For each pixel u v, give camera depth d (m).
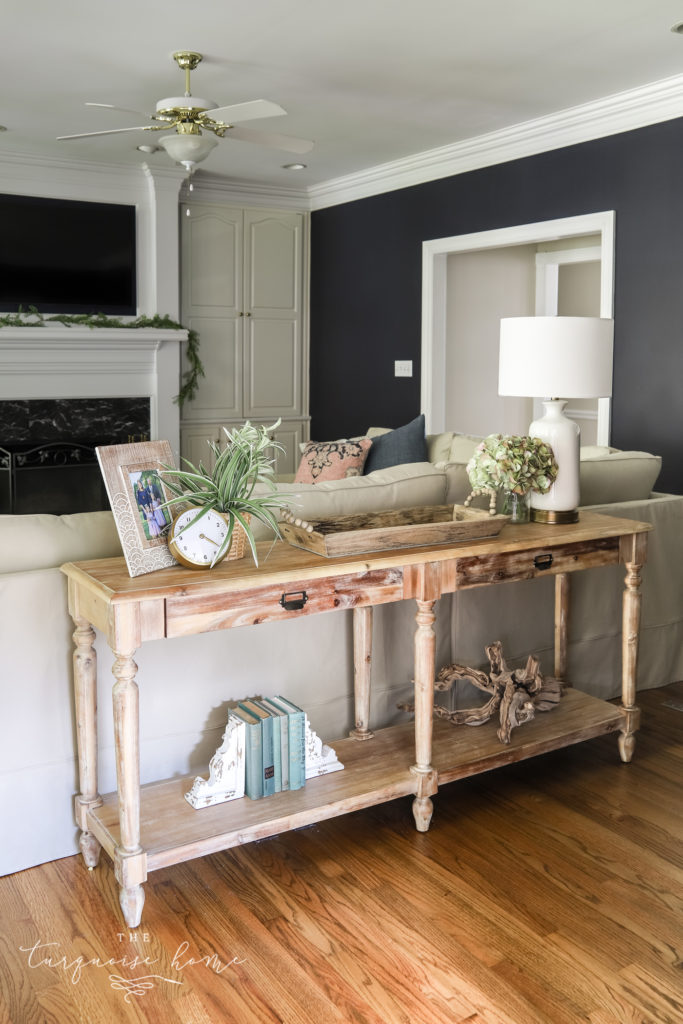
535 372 2.81
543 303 6.92
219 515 2.19
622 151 4.68
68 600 2.25
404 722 2.97
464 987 1.88
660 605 3.68
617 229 4.76
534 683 2.78
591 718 2.92
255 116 3.63
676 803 2.71
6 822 2.28
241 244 7.04
